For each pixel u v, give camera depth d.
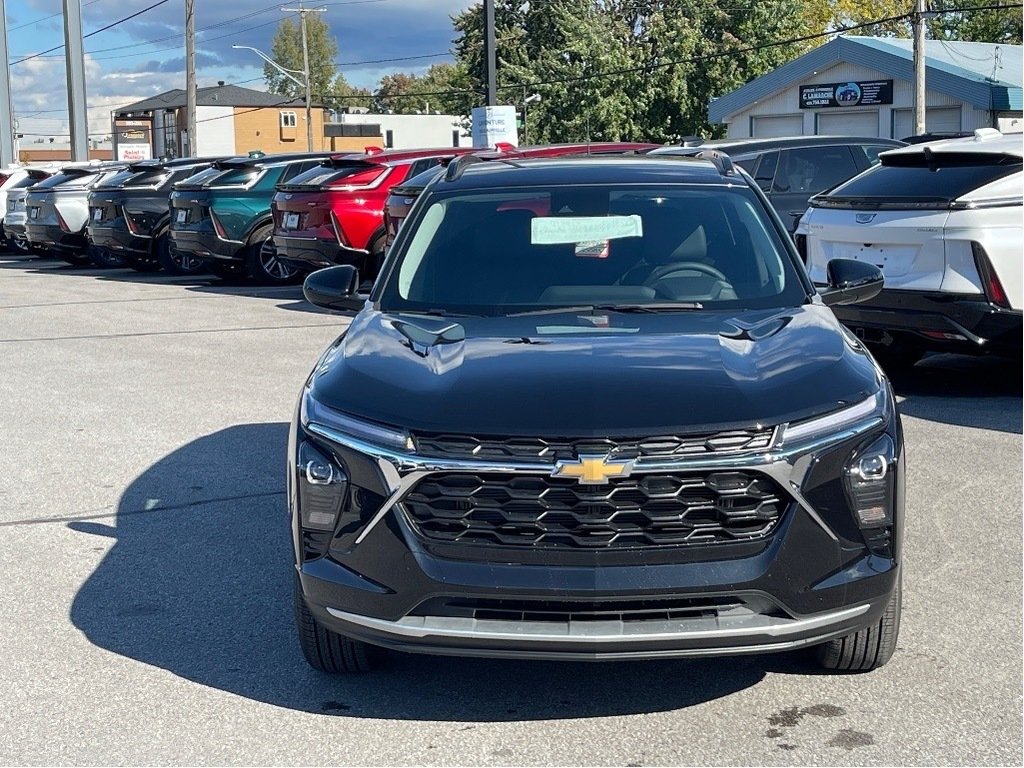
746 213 5.15
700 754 3.56
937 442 7.29
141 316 14.66
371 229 14.88
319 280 5.24
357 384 3.90
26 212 23.77
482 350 4.09
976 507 5.98
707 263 4.88
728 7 49.00
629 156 5.90
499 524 3.52
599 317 4.48
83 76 37.84
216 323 13.73
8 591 5.11
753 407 3.58
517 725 3.78
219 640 4.53
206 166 20.70
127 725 3.82
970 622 4.54
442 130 88.81
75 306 16.00
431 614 3.55
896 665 4.17
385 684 4.11
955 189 7.99
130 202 20.19
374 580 3.59
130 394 9.48
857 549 3.62
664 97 48.62
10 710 3.94
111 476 6.99
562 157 5.91
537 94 49.84
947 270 7.98
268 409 8.73
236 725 3.81
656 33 48.53
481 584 3.47
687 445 3.49
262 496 6.51
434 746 3.65
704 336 4.18
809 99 38.47
